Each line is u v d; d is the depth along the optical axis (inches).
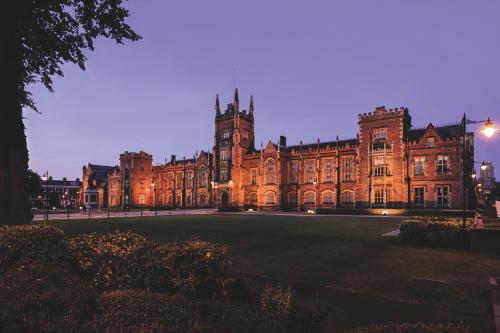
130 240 323.6
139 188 3875.5
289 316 221.6
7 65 439.8
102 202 4397.1
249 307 216.8
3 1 432.8
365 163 2284.7
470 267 502.3
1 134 429.4
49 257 271.4
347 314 315.0
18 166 447.5
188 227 1128.2
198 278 221.5
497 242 627.5
